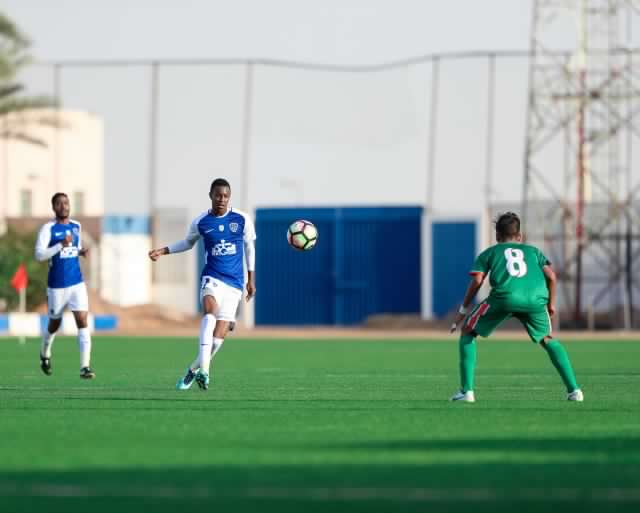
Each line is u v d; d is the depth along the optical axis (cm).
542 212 14025
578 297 13688
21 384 4544
